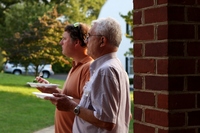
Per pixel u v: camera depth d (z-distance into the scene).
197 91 2.57
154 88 2.60
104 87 2.68
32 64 24.05
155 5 2.59
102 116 2.65
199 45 2.57
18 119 10.82
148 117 2.65
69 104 2.86
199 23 2.57
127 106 2.95
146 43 2.66
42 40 20.94
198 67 2.57
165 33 2.51
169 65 2.49
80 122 2.90
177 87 2.51
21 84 19.59
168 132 2.50
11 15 27.58
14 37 21.52
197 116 2.57
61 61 21.50
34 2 25.53
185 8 2.54
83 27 3.72
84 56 3.68
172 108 2.50
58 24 21.56
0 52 21.23
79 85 3.50
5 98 14.55
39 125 10.19
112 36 2.86
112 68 2.72
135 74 2.75
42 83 3.85
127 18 13.55
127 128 2.96
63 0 25.30
